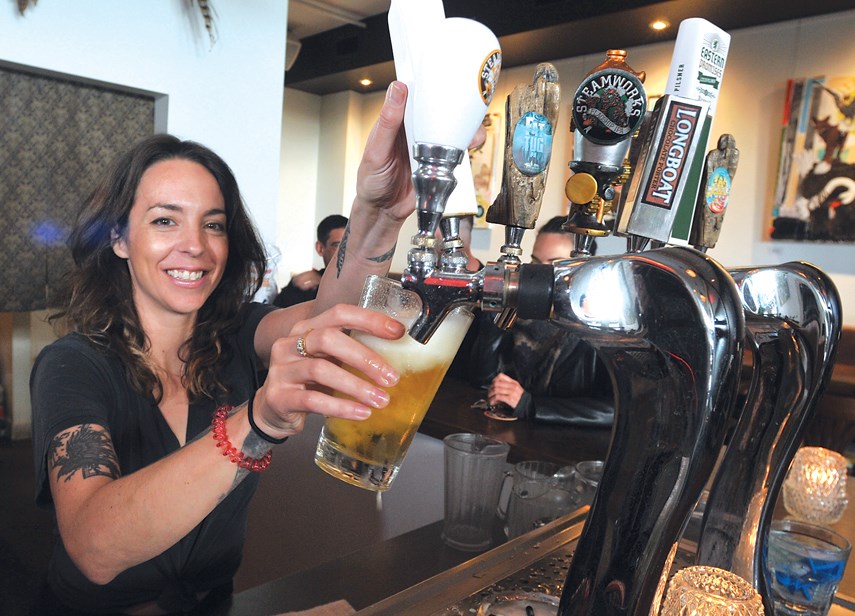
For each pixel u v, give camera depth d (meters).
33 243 3.00
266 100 3.46
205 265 1.20
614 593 0.40
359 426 0.49
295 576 0.81
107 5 2.86
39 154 2.96
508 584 0.59
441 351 0.49
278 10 3.44
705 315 0.36
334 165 6.94
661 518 0.39
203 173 1.22
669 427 0.39
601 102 0.50
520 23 4.34
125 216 1.18
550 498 0.90
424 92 0.39
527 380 2.44
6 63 2.68
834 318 0.53
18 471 2.96
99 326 1.15
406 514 1.33
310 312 1.23
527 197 0.47
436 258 0.42
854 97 3.64
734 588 0.48
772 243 4.03
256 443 0.60
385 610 0.53
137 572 1.07
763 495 0.57
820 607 0.65
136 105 3.19
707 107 0.52
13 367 3.29
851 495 1.16
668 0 3.65
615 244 4.19
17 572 2.15
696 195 0.54
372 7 5.23
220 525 1.14
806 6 3.68
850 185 3.66
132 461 1.14
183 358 1.25
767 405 0.57
